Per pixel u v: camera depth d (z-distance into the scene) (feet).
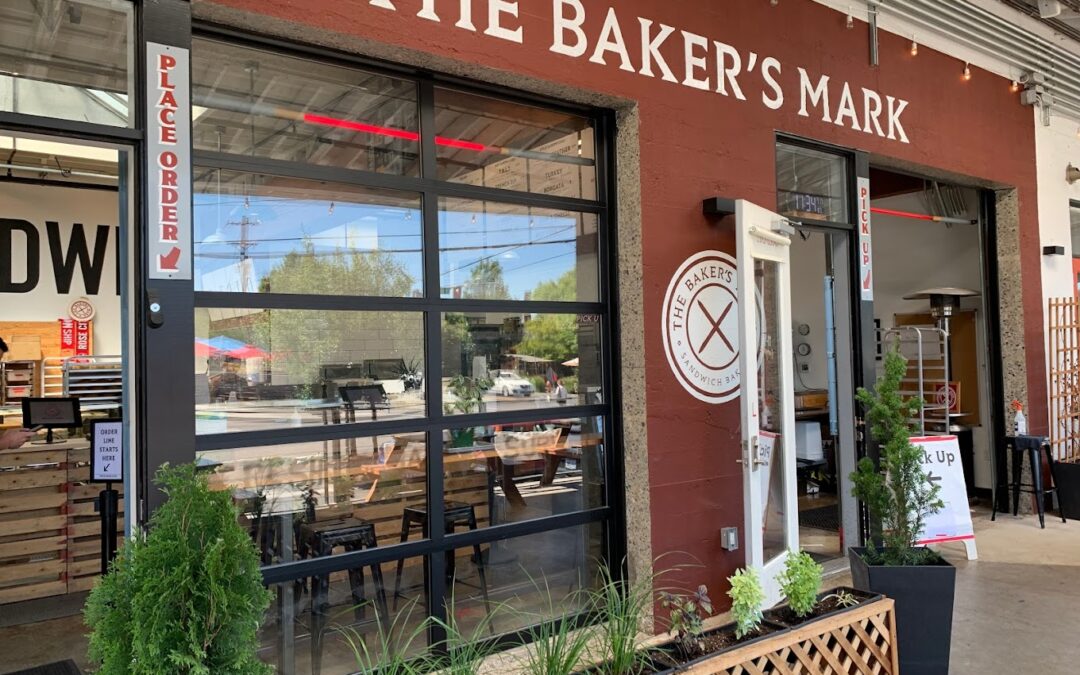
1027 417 22.91
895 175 26.02
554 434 13.70
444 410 12.48
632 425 14.07
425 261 12.37
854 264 18.24
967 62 21.35
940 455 18.75
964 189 24.70
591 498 14.11
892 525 12.26
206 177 10.46
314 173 11.35
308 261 11.28
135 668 5.98
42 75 9.15
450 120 12.75
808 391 28.07
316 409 11.26
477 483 12.80
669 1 14.56
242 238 10.71
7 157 23.52
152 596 6.04
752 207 14.15
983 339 24.72
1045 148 24.08
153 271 9.46
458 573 12.50
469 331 12.83
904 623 11.29
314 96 11.45
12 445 14.89
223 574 6.33
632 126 14.08
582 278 14.20
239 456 10.55
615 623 8.59
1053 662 12.34
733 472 14.99
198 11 10.09
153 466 9.38
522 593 13.15
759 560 13.70
